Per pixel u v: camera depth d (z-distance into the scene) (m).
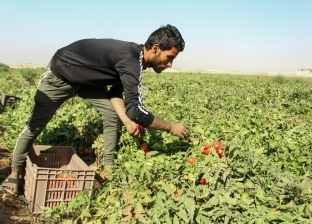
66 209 4.00
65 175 4.20
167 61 4.05
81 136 6.52
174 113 8.16
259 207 3.43
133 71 3.93
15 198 4.54
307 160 5.00
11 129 6.94
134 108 3.94
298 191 3.86
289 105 12.38
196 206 3.33
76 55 4.27
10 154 6.44
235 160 3.87
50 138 6.51
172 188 3.79
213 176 3.78
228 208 3.31
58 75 4.36
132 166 4.16
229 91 15.32
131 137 5.20
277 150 5.35
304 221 3.23
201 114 8.88
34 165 4.15
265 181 3.91
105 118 4.92
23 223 3.97
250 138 5.64
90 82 4.38
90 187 4.28
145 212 3.68
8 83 18.02
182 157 4.53
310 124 8.73
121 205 3.76
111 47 4.10
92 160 6.12
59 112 7.67
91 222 3.74
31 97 10.09
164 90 15.04
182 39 3.97
